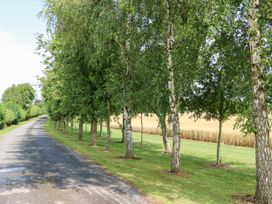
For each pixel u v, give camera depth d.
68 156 23.34
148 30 19.06
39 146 31.34
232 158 29.09
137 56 21.23
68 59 29.92
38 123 110.50
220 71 19.33
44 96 69.25
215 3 12.62
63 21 25.09
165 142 31.16
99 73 28.25
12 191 12.59
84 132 65.06
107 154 25.39
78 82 29.97
